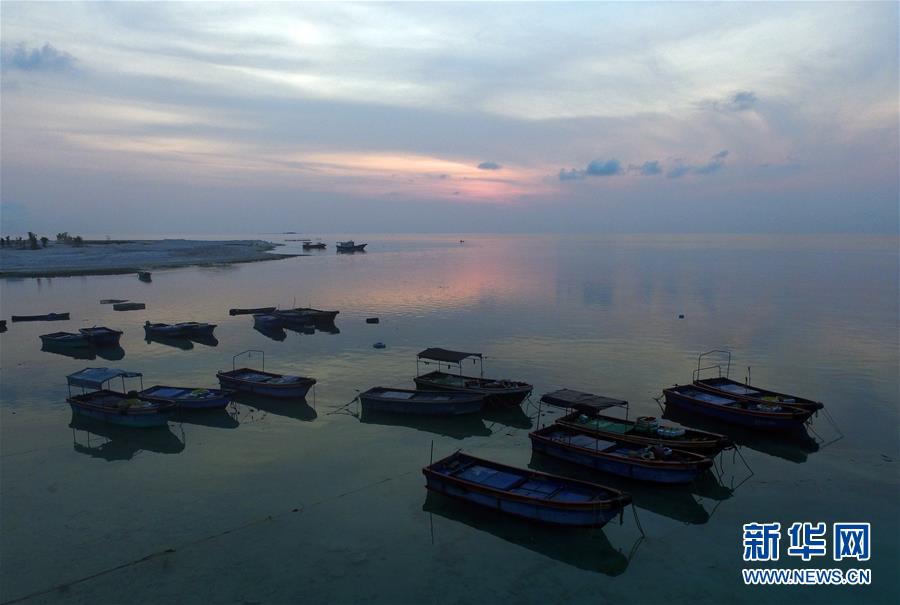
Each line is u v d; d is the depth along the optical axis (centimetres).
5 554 2303
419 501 2758
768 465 3162
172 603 2025
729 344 5962
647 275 13188
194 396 4012
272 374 4525
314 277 12888
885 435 3544
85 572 2192
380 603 2039
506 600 2066
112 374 4078
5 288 10750
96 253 18275
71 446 3419
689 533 2505
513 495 2491
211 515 2617
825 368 5025
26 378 4891
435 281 11988
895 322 7106
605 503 2348
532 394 4416
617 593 2111
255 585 2125
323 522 2561
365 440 3541
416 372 5028
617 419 3456
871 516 2628
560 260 18575
